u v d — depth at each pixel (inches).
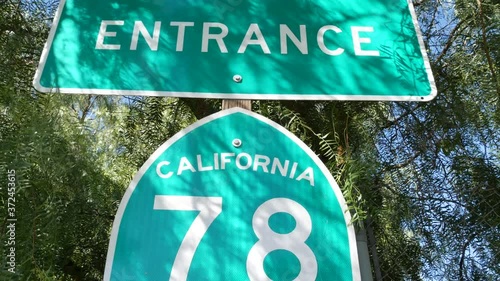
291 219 50.0
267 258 48.0
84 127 77.5
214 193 50.9
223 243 48.5
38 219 64.0
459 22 90.7
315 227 49.7
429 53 94.0
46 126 63.7
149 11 64.0
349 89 59.2
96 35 62.0
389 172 87.7
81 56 60.5
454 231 84.0
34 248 62.0
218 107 107.8
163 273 47.0
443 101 89.7
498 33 82.7
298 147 53.7
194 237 48.7
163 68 59.6
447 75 90.6
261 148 53.6
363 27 63.7
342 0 65.9
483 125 87.6
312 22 63.9
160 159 52.3
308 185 51.8
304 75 59.7
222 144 53.7
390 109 93.0
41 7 92.2
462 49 87.2
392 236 87.4
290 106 80.1
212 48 61.2
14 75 79.6
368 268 55.6
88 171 76.4
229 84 58.7
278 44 61.8
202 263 47.6
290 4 65.2
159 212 49.7
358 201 56.1
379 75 60.2
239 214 50.0
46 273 60.1
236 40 61.9
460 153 87.8
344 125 76.8
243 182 51.7
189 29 62.6
